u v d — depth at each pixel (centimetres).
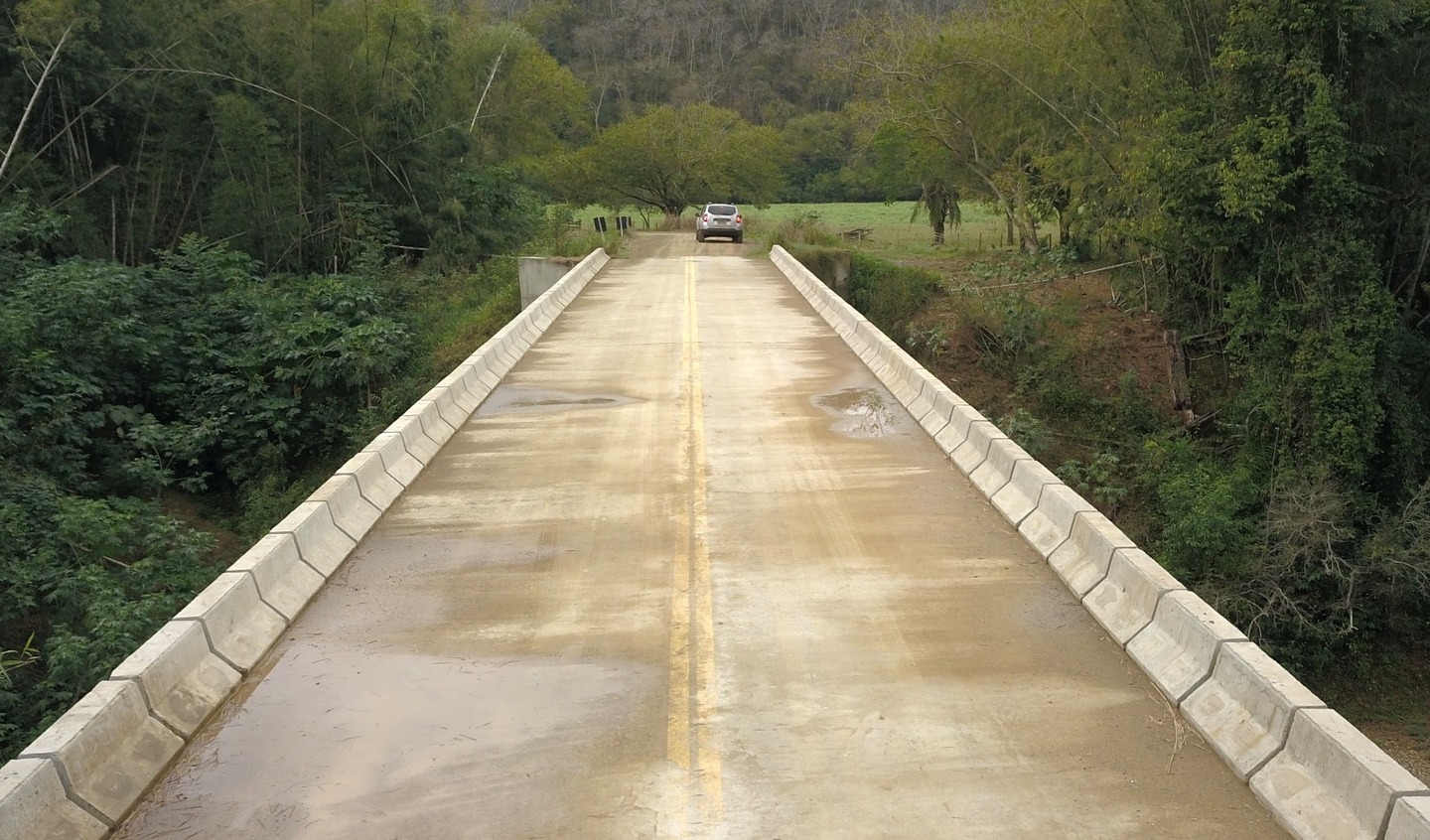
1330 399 1659
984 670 631
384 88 3431
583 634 687
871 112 3775
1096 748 543
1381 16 1722
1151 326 2517
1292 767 487
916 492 983
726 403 1358
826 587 761
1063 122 2919
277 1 3162
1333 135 1695
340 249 3278
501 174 3872
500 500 970
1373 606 1603
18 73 2648
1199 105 1947
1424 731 1438
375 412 2042
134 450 1889
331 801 501
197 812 493
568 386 1473
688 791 505
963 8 3622
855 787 508
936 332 2500
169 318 2225
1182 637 606
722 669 636
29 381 1783
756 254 3547
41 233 2217
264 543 733
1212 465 1889
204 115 3036
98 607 1127
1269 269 1789
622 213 7162
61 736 481
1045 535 822
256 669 642
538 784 514
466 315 2845
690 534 873
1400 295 1973
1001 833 469
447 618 717
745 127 6231
